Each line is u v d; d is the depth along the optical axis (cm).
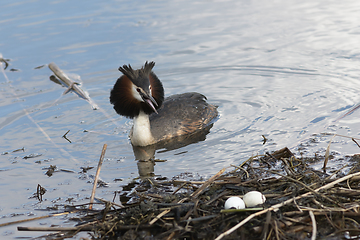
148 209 838
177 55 1884
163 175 1054
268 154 1056
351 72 1623
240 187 902
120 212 880
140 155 1194
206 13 2327
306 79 1620
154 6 2442
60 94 1650
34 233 844
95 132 1361
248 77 1692
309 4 2395
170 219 818
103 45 1984
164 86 1667
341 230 764
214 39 2020
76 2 2512
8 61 1881
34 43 2016
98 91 1658
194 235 784
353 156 1060
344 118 1276
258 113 1395
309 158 1068
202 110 1407
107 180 1048
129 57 1877
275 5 2416
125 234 799
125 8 2414
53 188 1024
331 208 802
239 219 801
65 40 2036
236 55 1862
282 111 1384
